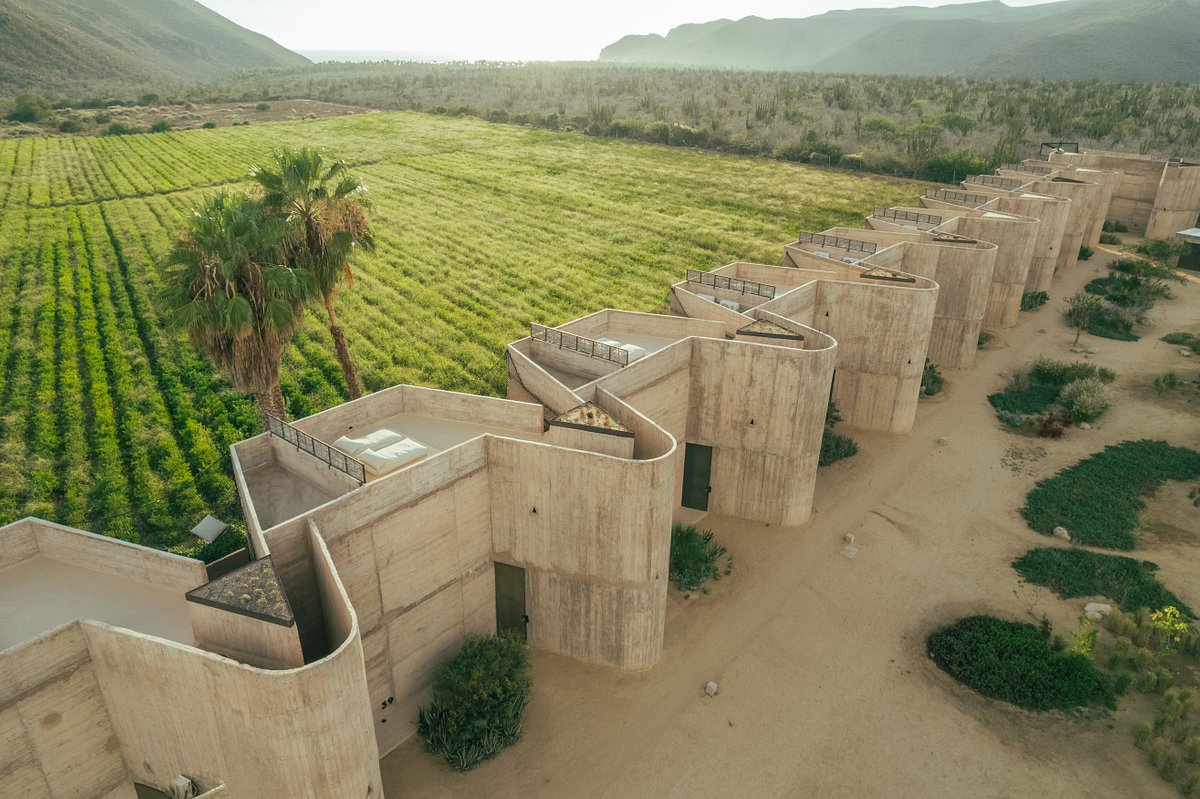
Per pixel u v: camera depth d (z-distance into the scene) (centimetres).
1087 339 4922
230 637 1492
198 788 1564
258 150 10831
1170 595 2552
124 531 2842
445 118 14012
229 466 3300
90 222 7219
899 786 1920
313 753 1442
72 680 1491
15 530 1800
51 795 1505
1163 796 1862
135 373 4200
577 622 2262
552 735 2039
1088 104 14175
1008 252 4950
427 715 2005
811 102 16150
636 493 2014
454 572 2155
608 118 13212
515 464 2116
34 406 3772
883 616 2533
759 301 3547
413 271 6088
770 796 1892
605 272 6206
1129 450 3534
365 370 4316
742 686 2233
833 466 3466
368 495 1848
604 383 2459
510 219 7688
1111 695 2159
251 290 2344
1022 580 2692
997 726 2089
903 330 3556
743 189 9062
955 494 3244
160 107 17050
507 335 4878
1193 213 7181
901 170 9812
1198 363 4472
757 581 2695
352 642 1450
